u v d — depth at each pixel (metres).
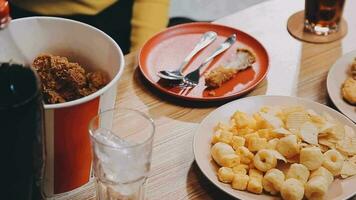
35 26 0.94
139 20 1.57
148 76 1.14
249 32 1.30
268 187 0.89
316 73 1.18
